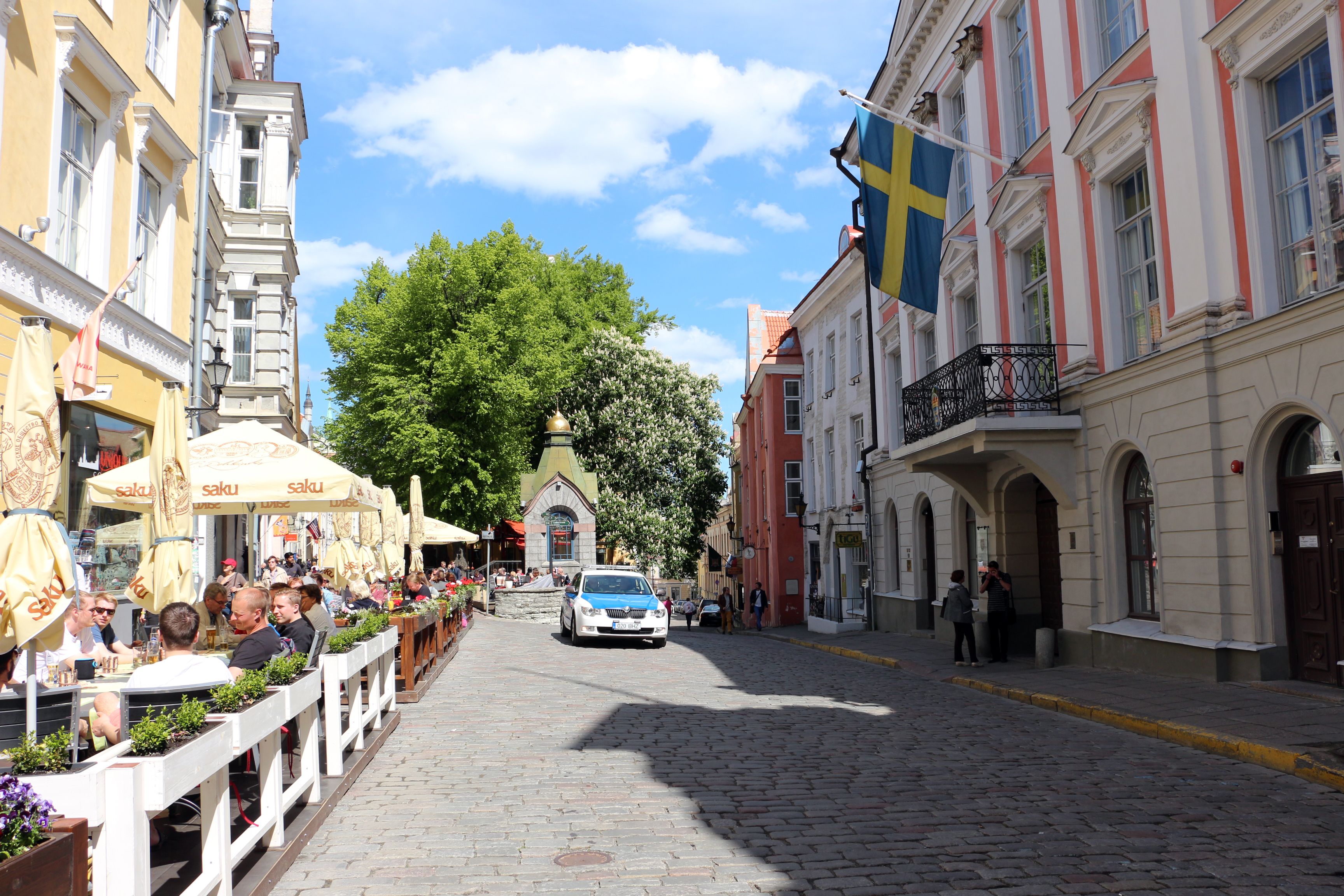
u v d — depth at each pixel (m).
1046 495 18.09
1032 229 16.77
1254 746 8.19
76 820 2.96
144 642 12.15
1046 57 16.09
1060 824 6.32
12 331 11.25
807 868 5.43
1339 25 9.79
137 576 7.73
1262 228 11.06
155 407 16.31
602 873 5.32
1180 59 12.23
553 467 46.00
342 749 7.42
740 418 49.06
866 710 11.76
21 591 5.44
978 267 19.31
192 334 18.97
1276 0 10.47
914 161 16.42
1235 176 11.47
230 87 26.69
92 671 8.66
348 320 43.03
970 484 18.84
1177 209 12.39
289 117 27.50
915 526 24.34
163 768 3.62
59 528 5.74
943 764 8.34
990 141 18.80
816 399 36.47
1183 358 12.19
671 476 50.22
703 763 8.38
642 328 55.28
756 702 12.41
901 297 16.12
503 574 43.19
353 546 16.02
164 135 15.87
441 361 37.94
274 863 5.13
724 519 85.06
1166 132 12.62
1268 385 10.83
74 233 13.40
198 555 18.66
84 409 13.69
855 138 26.97
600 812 6.70
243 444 11.46
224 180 26.88
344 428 40.88
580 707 11.80
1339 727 8.68
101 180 13.93
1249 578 11.21
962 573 17.02
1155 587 13.51
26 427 5.64
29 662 4.68
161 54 16.47
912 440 18.84
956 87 21.17
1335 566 10.30
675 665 17.58
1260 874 5.28
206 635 10.74
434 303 38.50
